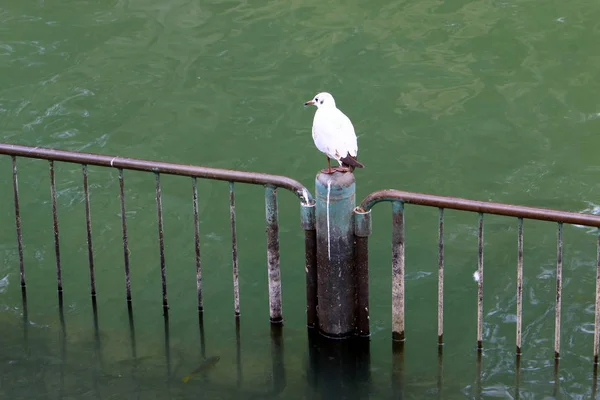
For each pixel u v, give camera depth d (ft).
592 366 26.78
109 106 44.78
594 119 42.65
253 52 48.80
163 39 50.26
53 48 49.55
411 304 30.58
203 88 46.03
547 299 30.60
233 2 53.98
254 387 26.35
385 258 33.65
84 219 36.76
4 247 34.76
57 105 44.83
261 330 28.99
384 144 41.39
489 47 48.47
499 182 38.52
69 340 28.73
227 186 38.99
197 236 27.78
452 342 28.22
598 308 25.45
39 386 26.48
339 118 25.35
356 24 51.13
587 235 34.50
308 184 38.70
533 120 42.78
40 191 38.86
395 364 27.12
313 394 26.05
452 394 25.82
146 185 39.22
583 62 46.83
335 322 27.30
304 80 46.26
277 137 42.22
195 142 41.96
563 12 51.39
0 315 30.12
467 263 33.06
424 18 51.44
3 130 42.91
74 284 32.14
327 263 26.32
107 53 49.11
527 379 26.30
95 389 26.30
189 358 27.73
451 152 40.70
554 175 38.81
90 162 26.43
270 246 27.43
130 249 34.55
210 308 30.40
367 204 25.43
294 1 53.72
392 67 47.06
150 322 29.68
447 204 24.29
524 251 33.58
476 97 44.55
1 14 52.75
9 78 47.01
